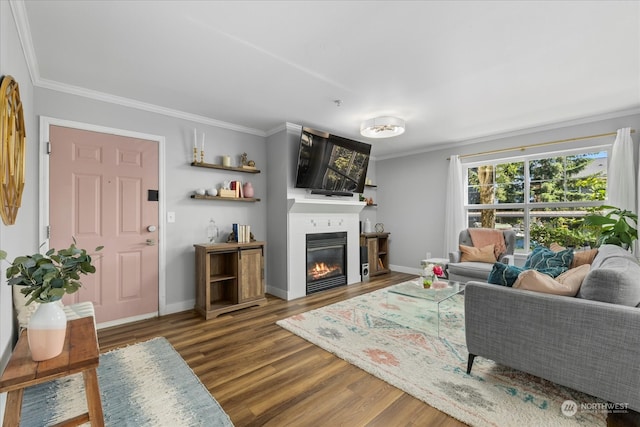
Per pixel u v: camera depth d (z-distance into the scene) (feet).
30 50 6.77
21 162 5.95
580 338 5.02
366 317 10.15
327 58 7.34
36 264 4.02
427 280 9.91
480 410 5.25
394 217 18.57
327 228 14.26
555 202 12.87
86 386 3.89
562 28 6.13
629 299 4.96
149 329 9.25
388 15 5.74
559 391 5.79
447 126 12.96
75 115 8.95
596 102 10.23
